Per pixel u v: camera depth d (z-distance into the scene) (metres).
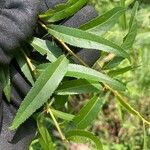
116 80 0.31
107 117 0.81
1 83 0.32
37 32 0.33
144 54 0.62
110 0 0.72
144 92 0.73
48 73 0.29
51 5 0.34
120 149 0.75
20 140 0.34
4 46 0.30
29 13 0.31
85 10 0.34
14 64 0.33
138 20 0.69
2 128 0.34
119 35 0.41
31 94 0.29
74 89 0.32
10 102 0.34
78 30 0.31
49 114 0.34
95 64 0.35
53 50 0.32
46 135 0.32
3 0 0.31
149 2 0.70
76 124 0.33
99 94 0.32
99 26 0.32
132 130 0.76
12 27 0.30
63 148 0.72
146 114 0.75
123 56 0.30
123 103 0.32
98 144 0.31
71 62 0.33
